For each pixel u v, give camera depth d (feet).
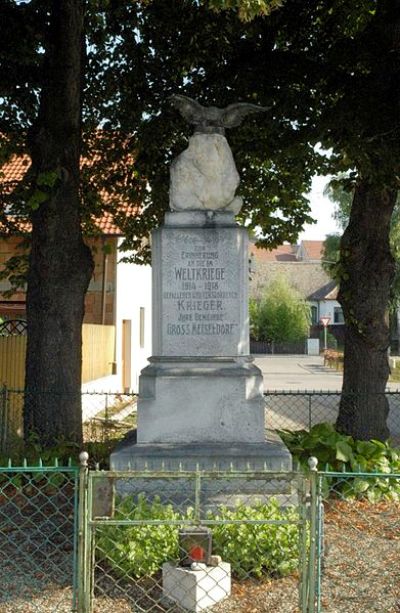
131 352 81.51
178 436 25.45
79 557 15.99
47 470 15.99
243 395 25.52
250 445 24.90
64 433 32.60
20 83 38.19
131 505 20.65
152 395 25.71
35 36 36.24
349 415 36.29
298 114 35.94
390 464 28.32
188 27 39.91
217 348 26.21
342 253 36.73
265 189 46.57
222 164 26.96
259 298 239.09
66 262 32.91
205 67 40.91
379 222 35.99
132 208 50.37
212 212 26.63
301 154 36.58
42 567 19.62
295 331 222.48
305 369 143.95
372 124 33.09
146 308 94.22
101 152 45.65
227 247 26.30
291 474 15.99
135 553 18.58
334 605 17.06
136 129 43.57
